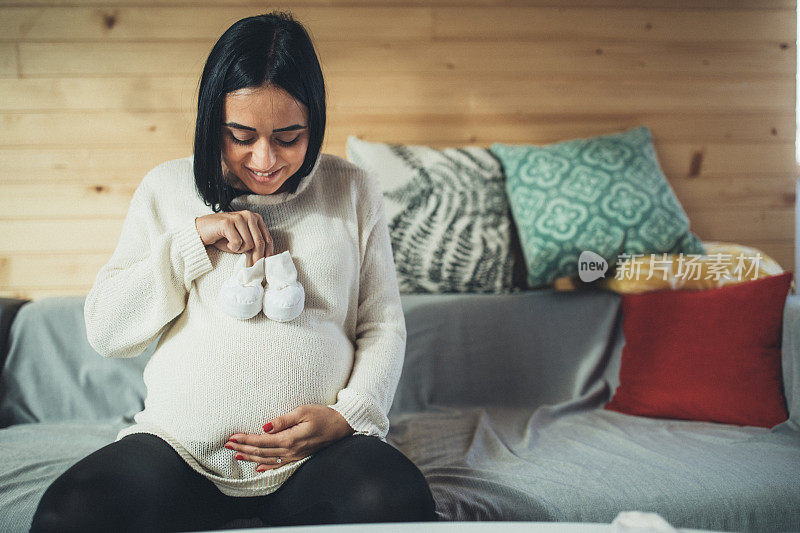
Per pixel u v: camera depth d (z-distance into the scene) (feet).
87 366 5.30
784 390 4.81
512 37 6.53
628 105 6.71
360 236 3.86
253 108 3.08
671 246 5.62
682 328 5.11
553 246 5.59
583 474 3.90
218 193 3.46
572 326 5.57
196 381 3.15
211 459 3.18
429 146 6.55
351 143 6.05
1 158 6.07
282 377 3.18
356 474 2.83
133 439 3.09
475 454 4.34
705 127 6.82
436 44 6.46
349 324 3.75
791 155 6.94
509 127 6.61
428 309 5.43
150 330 3.31
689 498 3.60
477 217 5.79
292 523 3.08
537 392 5.48
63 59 6.05
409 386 5.33
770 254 6.99
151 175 3.71
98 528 2.49
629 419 4.96
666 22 6.68
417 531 2.36
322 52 6.34
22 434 4.82
